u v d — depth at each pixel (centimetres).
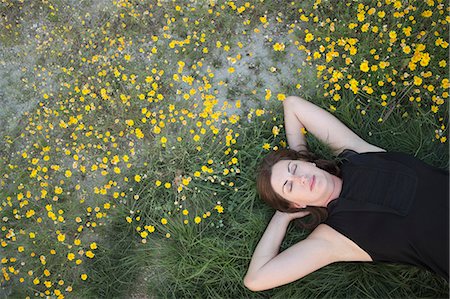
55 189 247
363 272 229
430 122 233
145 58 271
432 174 203
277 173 220
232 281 237
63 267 249
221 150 248
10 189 262
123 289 248
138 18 273
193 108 261
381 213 204
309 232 237
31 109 273
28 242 253
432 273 221
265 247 225
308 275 232
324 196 215
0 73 279
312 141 243
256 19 267
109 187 245
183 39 272
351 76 245
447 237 193
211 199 248
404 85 238
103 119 262
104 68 269
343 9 256
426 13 230
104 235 254
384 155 215
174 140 257
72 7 279
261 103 258
